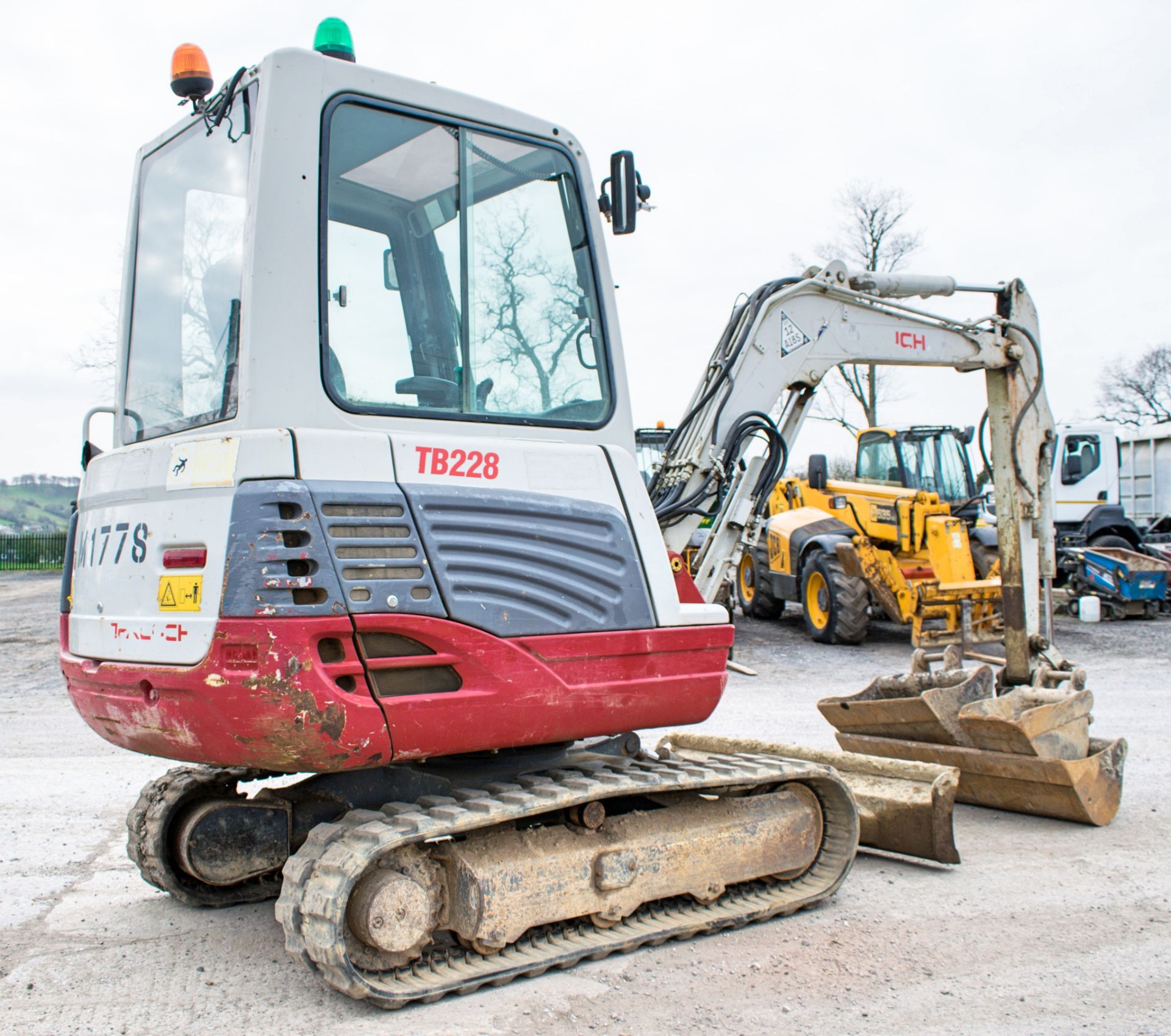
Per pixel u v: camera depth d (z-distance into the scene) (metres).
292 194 3.28
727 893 4.10
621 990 3.33
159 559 3.36
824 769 4.24
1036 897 4.25
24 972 3.51
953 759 5.43
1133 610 14.83
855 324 5.73
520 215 3.88
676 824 3.90
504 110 3.85
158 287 3.98
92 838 5.07
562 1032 3.03
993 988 3.36
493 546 3.43
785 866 4.19
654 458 13.36
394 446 3.31
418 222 3.59
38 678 10.22
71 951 3.70
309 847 3.23
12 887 4.39
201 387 3.55
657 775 3.87
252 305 3.20
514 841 3.49
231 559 3.05
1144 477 21.36
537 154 3.96
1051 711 5.25
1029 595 6.33
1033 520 6.39
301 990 3.36
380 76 3.52
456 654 3.31
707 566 5.04
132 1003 3.25
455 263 3.67
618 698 3.69
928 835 4.54
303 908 3.05
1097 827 5.23
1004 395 6.39
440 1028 3.05
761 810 4.18
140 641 3.39
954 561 11.34
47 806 5.62
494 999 3.26
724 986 3.37
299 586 3.03
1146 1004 3.24
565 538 3.62
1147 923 3.95
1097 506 17.61
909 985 3.38
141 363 4.07
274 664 3.00
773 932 3.87
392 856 3.24
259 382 3.19
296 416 3.23
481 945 3.35
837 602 11.96
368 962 3.15
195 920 4.02
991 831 5.21
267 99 3.28
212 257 3.56
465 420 3.57
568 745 4.22
